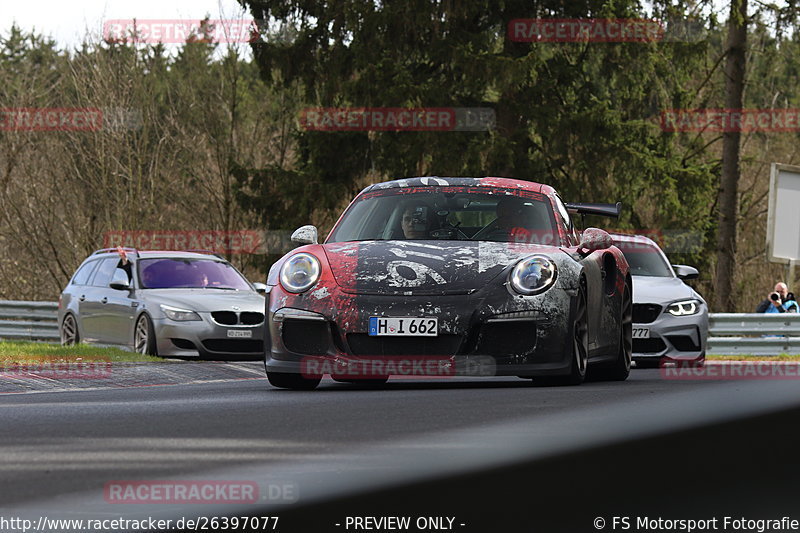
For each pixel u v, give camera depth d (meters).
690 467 12.45
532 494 10.82
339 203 103.50
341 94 100.12
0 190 122.56
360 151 101.25
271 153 125.12
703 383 28.44
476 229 28.00
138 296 51.44
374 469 12.80
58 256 124.06
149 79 119.50
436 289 25.08
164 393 26.45
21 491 11.74
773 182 78.44
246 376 37.00
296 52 101.62
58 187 122.69
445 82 97.69
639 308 44.09
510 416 18.89
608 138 96.31
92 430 17.19
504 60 93.12
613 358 30.39
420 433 16.47
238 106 122.62
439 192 29.19
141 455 14.27
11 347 41.91
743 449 13.97
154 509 10.74
